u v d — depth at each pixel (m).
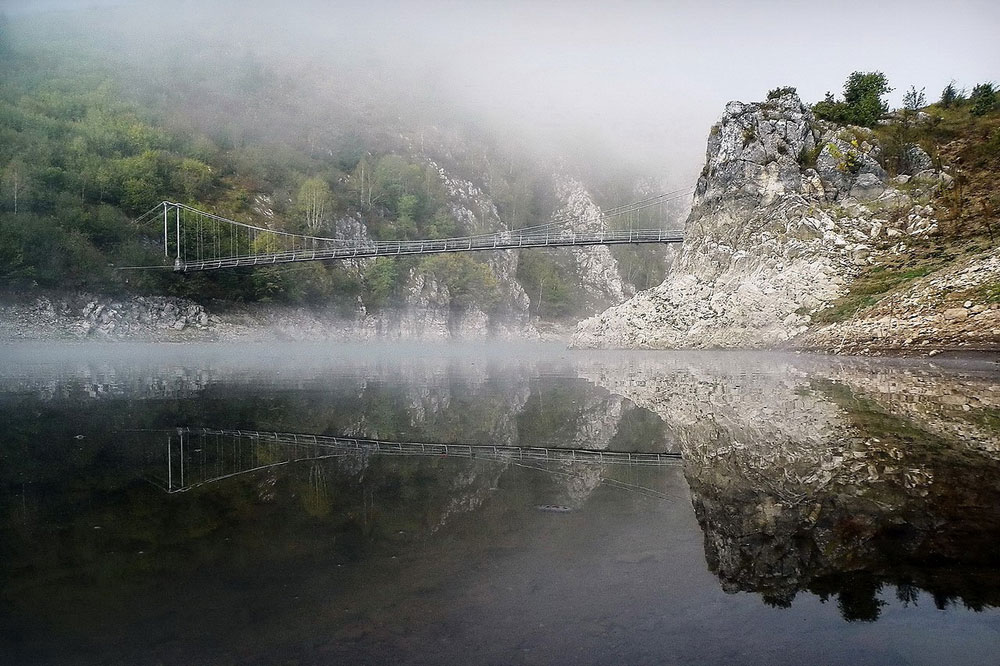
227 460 6.41
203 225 72.56
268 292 71.31
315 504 4.59
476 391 15.10
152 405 11.65
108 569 3.15
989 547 3.62
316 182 95.31
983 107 44.72
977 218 34.84
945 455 6.58
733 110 47.22
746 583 3.06
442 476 5.71
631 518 4.29
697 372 21.22
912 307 29.09
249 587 2.94
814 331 34.41
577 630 2.48
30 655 2.22
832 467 6.03
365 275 87.75
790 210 41.62
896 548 3.63
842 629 2.53
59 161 71.19
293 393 14.29
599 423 9.43
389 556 3.42
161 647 2.31
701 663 2.20
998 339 23.73
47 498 4.72
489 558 3.42
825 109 48.19
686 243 50.03
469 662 2.20
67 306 56.66
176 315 63.28
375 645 2.34
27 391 14.49
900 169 41.78
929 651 2.31
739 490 5.14
